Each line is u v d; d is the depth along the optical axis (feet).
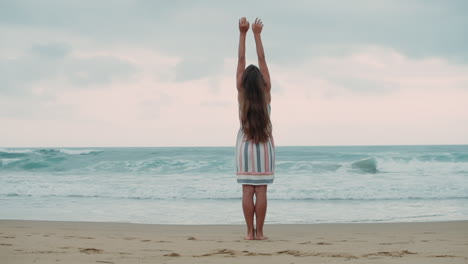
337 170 60.49
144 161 68.64
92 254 10.35
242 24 13.78
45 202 35.58
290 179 50.98
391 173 57.67
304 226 21.90
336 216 27.48
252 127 13.08
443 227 20.99
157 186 45.09
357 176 54.39
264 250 11.19
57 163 73.82
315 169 61.16
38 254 10.28
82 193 40.98
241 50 13.78
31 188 43.04
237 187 44.19
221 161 67.82
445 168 61.82
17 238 14.53
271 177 13.53
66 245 12.41
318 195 38.58
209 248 11.73
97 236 16.05
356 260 9.30
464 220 24.40
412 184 44.91
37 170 67.77
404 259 9.47
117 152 86.22
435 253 10.68
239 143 13.39
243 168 13.35
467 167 62.03
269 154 13.28
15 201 36.27
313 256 10.03
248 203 13.65
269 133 13.28
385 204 33.71
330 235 17.26
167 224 23.20
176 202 35.70
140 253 10.59
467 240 14.99
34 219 26.48
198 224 23.93
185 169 64.23
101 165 69.51
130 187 44.01
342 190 40.78
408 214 28.32
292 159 83.25
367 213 28.86
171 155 85.25
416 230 19.79
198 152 88.48
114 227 21.20
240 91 13.25
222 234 17.81
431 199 36.73
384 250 11.44
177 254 10.21
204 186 45.06
